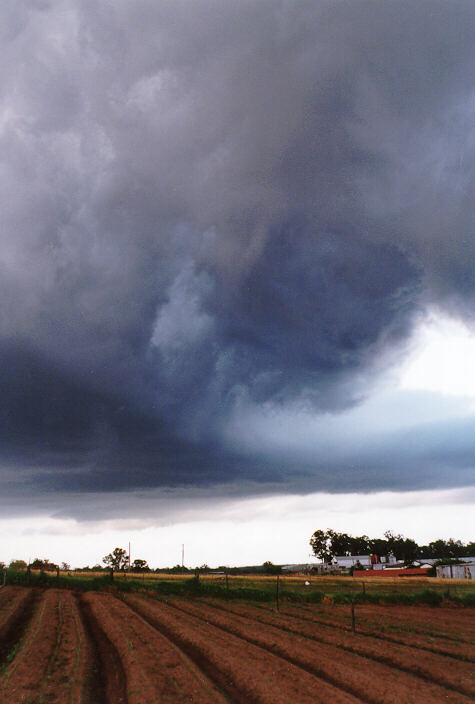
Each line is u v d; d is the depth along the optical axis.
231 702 19.52
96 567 161.50
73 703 18.52
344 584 85.81
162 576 114.81
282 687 20.41
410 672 23.77
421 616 43.19
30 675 21.84
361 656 26.77
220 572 154.75
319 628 35.81
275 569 155.12
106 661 26.31
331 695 19.19
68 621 37.66
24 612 44.41
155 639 30.44
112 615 41.25
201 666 25.00
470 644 30.38
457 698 19.31
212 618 40.62
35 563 131.62
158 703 18.48
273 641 30.16
